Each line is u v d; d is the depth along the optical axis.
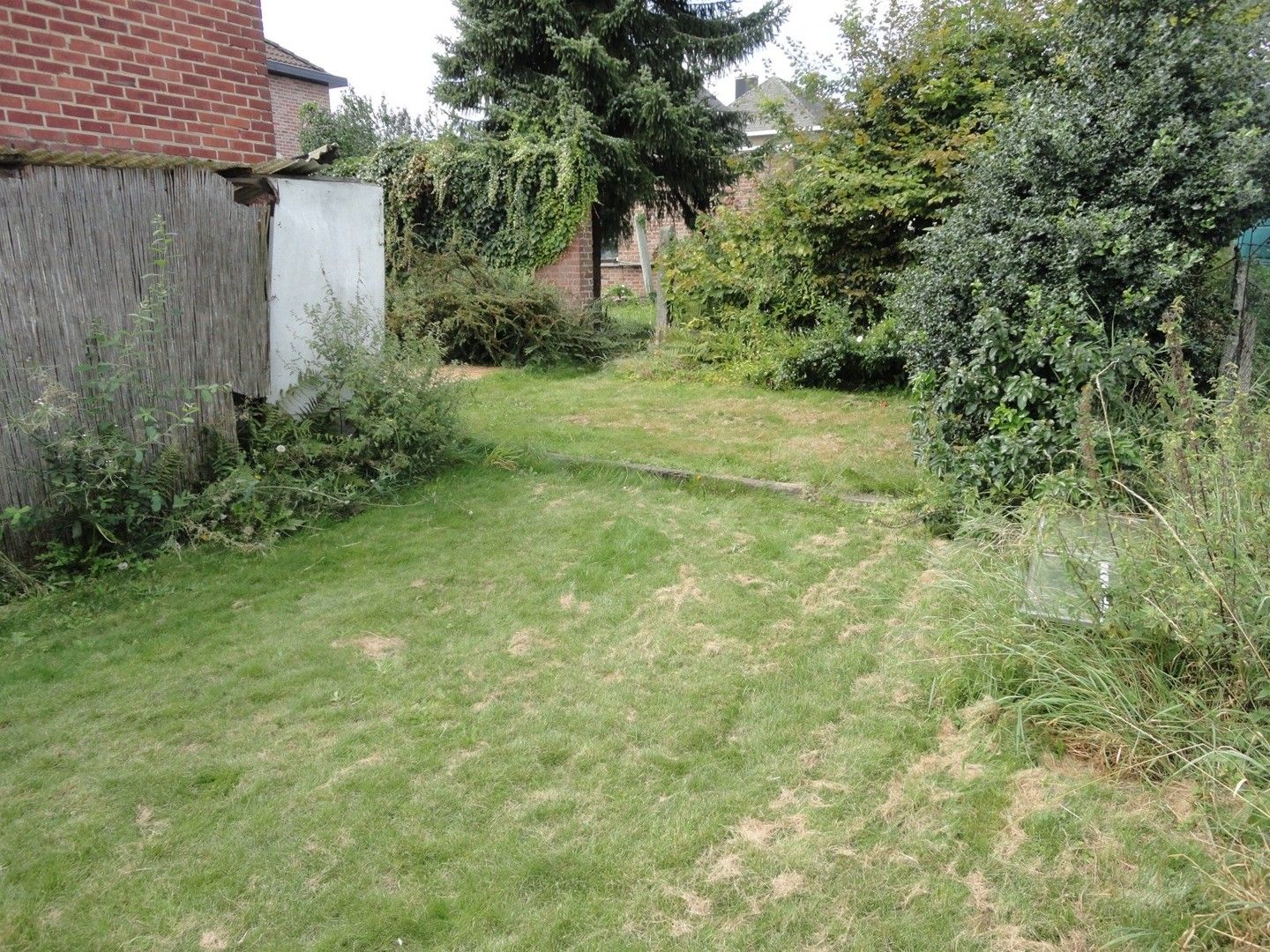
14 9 4.30
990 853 2.36
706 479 5.55
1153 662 2.85
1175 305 3.84
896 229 8.96
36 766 2.84
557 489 5.66
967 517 4.34
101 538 4.51
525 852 2.40
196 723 3.07
